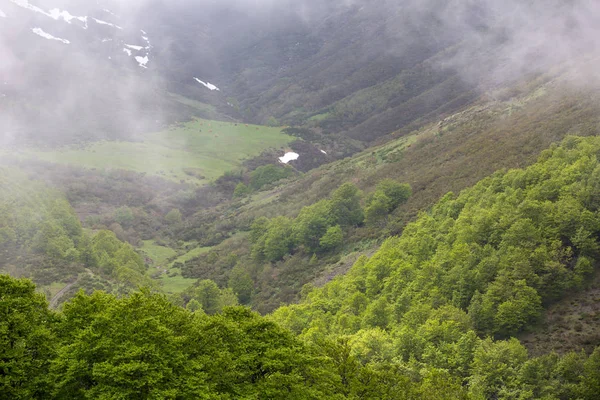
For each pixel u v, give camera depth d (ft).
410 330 165.78
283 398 95.61
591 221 183.42
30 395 85.76
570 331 160.66
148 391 86.12
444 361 150.41
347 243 348.59
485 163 328.49
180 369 91.86
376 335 166.09
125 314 96.17
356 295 220.02
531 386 132.46
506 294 171.12
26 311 93.71
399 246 259.60
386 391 112.06
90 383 91.45
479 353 145.18
